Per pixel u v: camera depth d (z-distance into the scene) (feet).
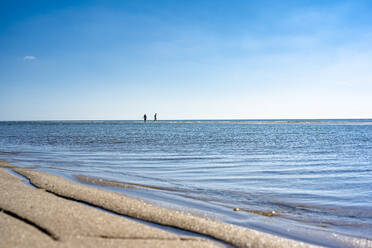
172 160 52.65
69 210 19.03
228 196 27.76
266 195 28.32
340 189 31.04
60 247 13.34
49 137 116.26
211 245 15.25
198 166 46.01
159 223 18.71
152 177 36.73
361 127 242.37
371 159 55.06
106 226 16.53
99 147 76.23
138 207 21.65
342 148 76.43
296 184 33.42
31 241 13.78
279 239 16.88
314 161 52.19
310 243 17.24
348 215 22.58
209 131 177.37
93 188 27.66
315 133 154.71
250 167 45.34
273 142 95.14
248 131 177.58
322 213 23.00
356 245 17.07
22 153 61.26
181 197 27.04
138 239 15.10
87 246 13.70
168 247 14.39
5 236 14.15
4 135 130.41
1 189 24.02
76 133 150.10
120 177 36.19
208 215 21.71
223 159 54.19
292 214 22.67
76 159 52.80
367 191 30.14
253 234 17.38
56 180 30.40
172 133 152.56
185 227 18.12
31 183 29.07
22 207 18.90
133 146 79.20
